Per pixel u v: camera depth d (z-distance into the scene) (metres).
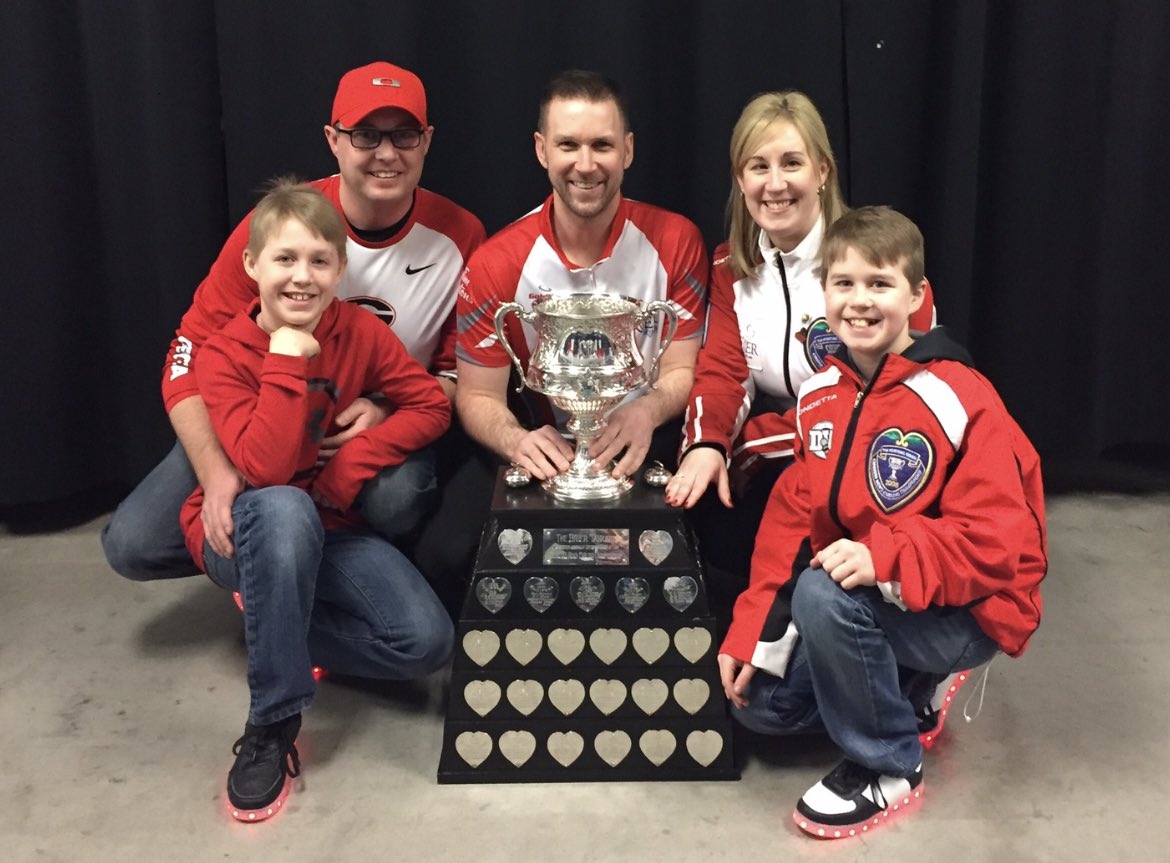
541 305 1.71
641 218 1.94
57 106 2.32
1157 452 2.78
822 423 1.60
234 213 2.31
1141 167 2.48
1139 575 2.25
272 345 1.65
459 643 1.62
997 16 2.34
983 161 2.44
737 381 1.93
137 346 2.47
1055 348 2.54
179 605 2.20
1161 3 2.38
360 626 1.77
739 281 1.92
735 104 2.29
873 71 2.27
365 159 1.86
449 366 2.10
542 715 1.65
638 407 1.86
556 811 1.59
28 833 1.54
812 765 1.69
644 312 1.70
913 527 1.43
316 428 1.80
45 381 2.41
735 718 1.79
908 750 1.54
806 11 2.22
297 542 1.58
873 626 1.48
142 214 2.38
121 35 2.27
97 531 2.52
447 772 1.65
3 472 2.44
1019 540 1.43
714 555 2.01
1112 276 2.51
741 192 1.85
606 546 1.62
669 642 1.62
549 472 1.71
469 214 2.08
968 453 1.45
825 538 1.60
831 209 1.83
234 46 2.21
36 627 2.11
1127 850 1.47
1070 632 2.04
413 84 1.88
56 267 2.38
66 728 1.79
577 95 1.75
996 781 1.63
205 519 1.69
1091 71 2.36
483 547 1.64
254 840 1.53
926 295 1.75
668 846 1.50
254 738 1.61
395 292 2.01
